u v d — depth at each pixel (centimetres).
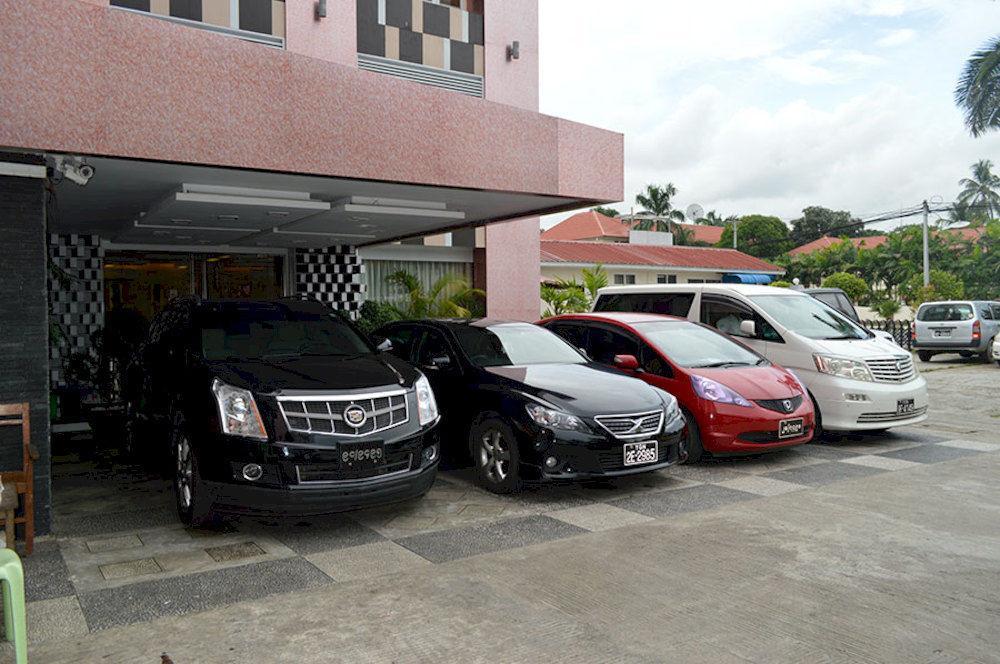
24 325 530
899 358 893
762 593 423
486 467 666
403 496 548
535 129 800
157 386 667
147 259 1284
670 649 355
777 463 775
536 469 618
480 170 764
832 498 633
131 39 557
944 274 3841
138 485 704
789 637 367
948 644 358
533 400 631
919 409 887
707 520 568
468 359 719
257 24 1143
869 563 471
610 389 664
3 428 528
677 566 468
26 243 530
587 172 846
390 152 700
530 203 920
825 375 865
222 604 413
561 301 1780
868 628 376
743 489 667
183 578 453
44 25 521
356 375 579
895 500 625
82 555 498
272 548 511
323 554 498
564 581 443
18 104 512
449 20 1352
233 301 697
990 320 1980
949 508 600
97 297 1205
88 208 893
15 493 473
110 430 988
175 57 578
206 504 523
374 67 1261
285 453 511
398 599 418
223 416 520
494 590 430
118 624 388
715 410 741
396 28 1285
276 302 711
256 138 621
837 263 4581
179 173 679
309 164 651
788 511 592
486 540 525
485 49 1388
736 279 3122
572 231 4947
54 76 526
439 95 730
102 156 554
